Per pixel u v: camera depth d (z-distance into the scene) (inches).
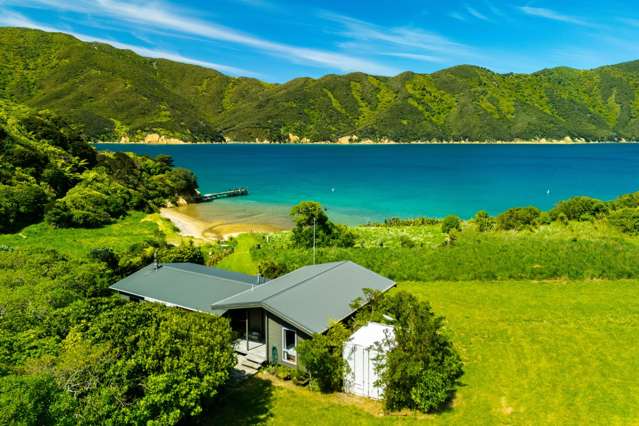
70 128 3395.7
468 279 1238.9
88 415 462.9
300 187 4192.9
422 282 1245.7
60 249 1664.6
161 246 1599.4
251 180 4734.3
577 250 1347.2
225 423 618.2
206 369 582.6
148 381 533.6
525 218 1895.9
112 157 3410.4
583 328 899.4
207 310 842.8
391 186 4222.4
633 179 4626.0
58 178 2519.7
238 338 855.7
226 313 845.8
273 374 756.6
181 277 1007.6
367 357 673.6
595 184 4244.6
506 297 1095.6
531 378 719.7
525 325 925.2
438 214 2915.8
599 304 1024.9
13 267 1030.4
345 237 1755.7
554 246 1396.4
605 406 636.7
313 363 682.8
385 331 697.0
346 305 813.9
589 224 1851.6
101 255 1285.7
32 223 2078.0
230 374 748.6
